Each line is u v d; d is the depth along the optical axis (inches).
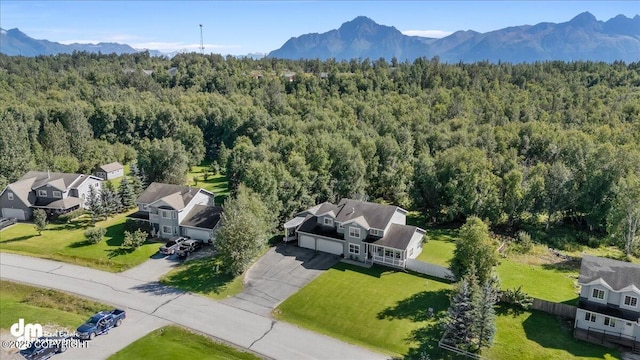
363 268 2057.1
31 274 1937.7
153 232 2369.6
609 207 2539.4
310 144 3280.0
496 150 3794.3
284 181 2549.2
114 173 3939.5
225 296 1784.0
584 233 2628.0
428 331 1556.3
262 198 2375.7
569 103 5098.4
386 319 1628.9
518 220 2711.6
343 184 2928.2
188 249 2167.8
